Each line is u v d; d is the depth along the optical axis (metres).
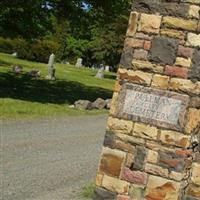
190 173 4.02
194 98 4.06
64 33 37.38
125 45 4.33
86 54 38.28
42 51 28.80
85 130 9.70
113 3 14.91
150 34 4.25
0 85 15.18
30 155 7.06
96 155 7.60
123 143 4.25
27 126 9.16
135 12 4.31
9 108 10.66
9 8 13.32
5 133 8.30
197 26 4.10
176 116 4.10
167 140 4.11
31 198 5.29
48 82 18.25
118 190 4.24
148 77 4.23
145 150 4.18
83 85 19.38
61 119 10.54
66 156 7.28
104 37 28.94
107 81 23.31
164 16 4.21
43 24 14.39
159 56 4.20
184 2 4.14
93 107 12.98
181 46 4.13
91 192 5.61
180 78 4.12
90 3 14.98
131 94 4.27
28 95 13.74
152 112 4.18
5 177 5.90
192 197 3.98
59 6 14.66
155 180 4.12
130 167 4.21
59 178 6.11
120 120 4.28
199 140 4.01
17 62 24.67
